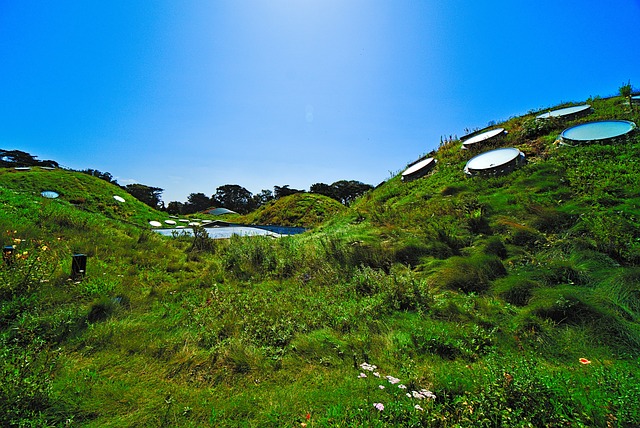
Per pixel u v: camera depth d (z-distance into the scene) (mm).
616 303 3951
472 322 3979
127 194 26656
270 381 2982
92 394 2664
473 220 7465
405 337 3654
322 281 6148
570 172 8344
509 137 12672
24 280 4371
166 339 3701
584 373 2814
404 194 12492
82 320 3943
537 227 6609
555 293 4199
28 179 22125
